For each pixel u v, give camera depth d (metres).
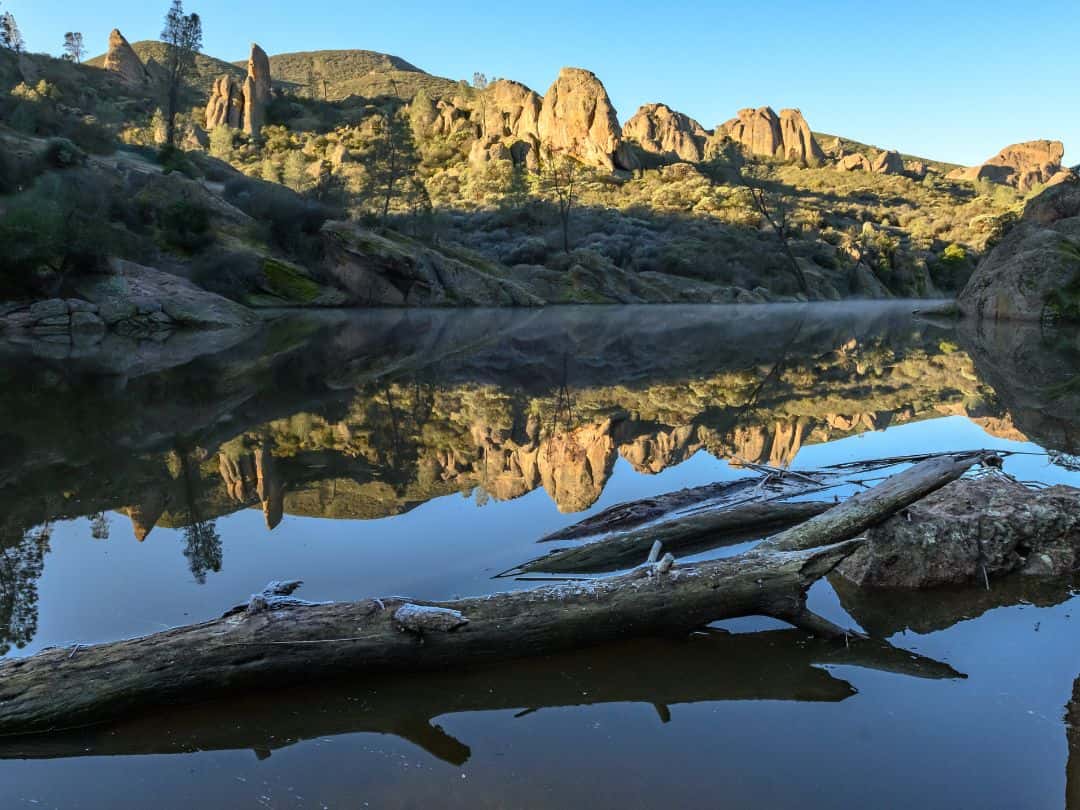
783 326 34.56
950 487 5.42
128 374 15.23
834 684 3.37
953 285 93.69
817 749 2.83
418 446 8.75
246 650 3.31
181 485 6.84
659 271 73.00
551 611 3.72
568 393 13.33
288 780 2.69
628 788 2.59
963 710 3.12
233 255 39.81
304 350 21.20
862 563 4.68
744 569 3.96
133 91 122.19
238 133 124.88
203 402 11.73
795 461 7.91
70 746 2.98
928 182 167.25
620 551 5.05
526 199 83.19
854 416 10.69
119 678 3.17
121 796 2.63
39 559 4.87
